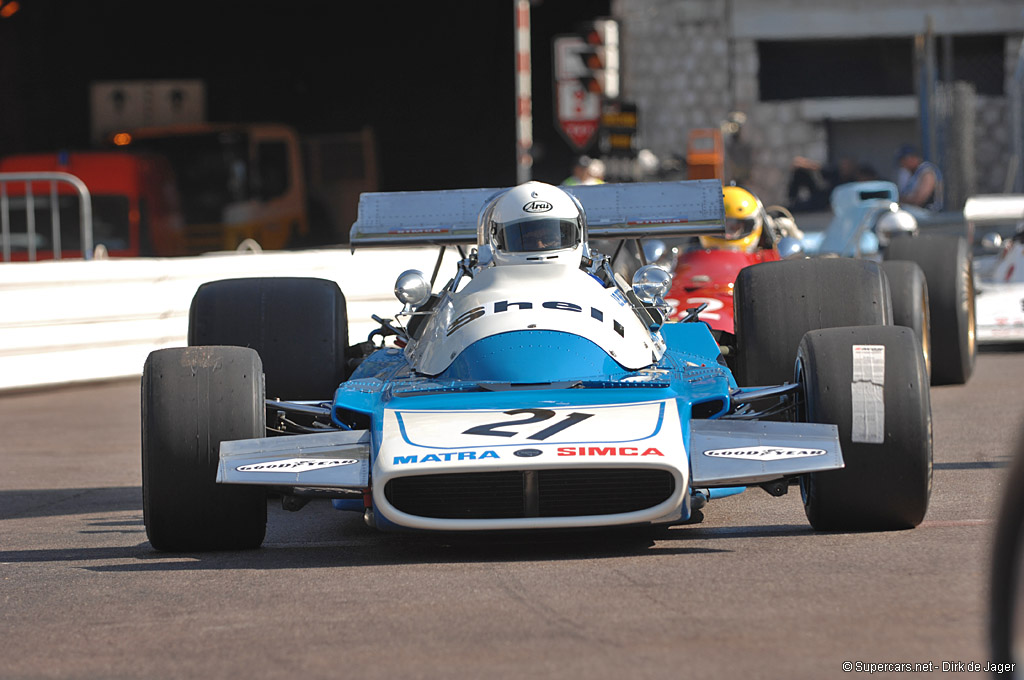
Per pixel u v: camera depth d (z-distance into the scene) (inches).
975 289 1795.0
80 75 5182.1
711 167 2751.0
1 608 727.7
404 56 5275.6
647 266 1016.9
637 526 896.9
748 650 591.5
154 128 4557.1
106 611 711.7
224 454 804.6
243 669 597.9
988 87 3966.5
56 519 1037.8
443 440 776.3
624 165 2719.0
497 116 5039.4
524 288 922.7
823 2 3914.9
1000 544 421.7
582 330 885.8
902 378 813.9
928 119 3078.2
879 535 822.5
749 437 792.9
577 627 639.1
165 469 832.9
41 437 1528.1
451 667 587.2
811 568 737.6
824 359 829.8
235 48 5354.3
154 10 5182.1
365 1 5162.4
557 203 959.0
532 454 753.6
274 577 778.2
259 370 854.5
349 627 657.6
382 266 2215.8
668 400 816.3
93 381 2025.1
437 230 1112.2
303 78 5369.1
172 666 607.5
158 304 2098.9
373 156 4613.7
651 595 693.3
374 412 828.0
